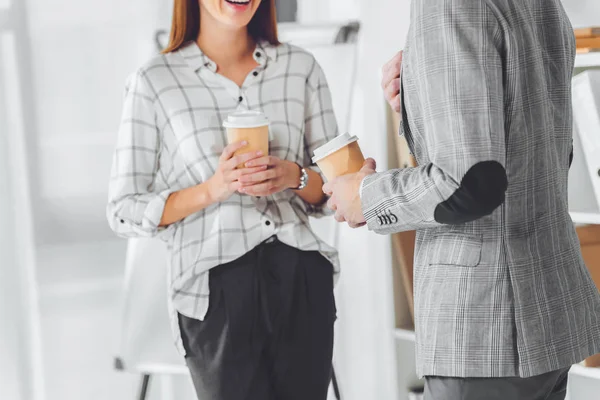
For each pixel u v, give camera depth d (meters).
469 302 1.26
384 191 1.26
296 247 1.84
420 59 1.22
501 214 1.26
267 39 1.96
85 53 2.89
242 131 1.74
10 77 2.72
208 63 1.88
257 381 1.80
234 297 1.79
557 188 1.31
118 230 1.89
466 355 1.26
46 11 2.80
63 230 2.87
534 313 1.25
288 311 1.81
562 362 1.26
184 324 1.82
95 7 2.89
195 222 1.84
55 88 2.83
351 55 2.54
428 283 1.31
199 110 1.84
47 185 2.83
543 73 1.29
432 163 1.21
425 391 1.35
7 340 2.74
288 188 1.91
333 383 2.48
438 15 1.20
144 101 1.85
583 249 2.13
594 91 1.97
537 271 1.27
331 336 1.88
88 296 2.93
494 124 1.17
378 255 2.82
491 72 1.18
